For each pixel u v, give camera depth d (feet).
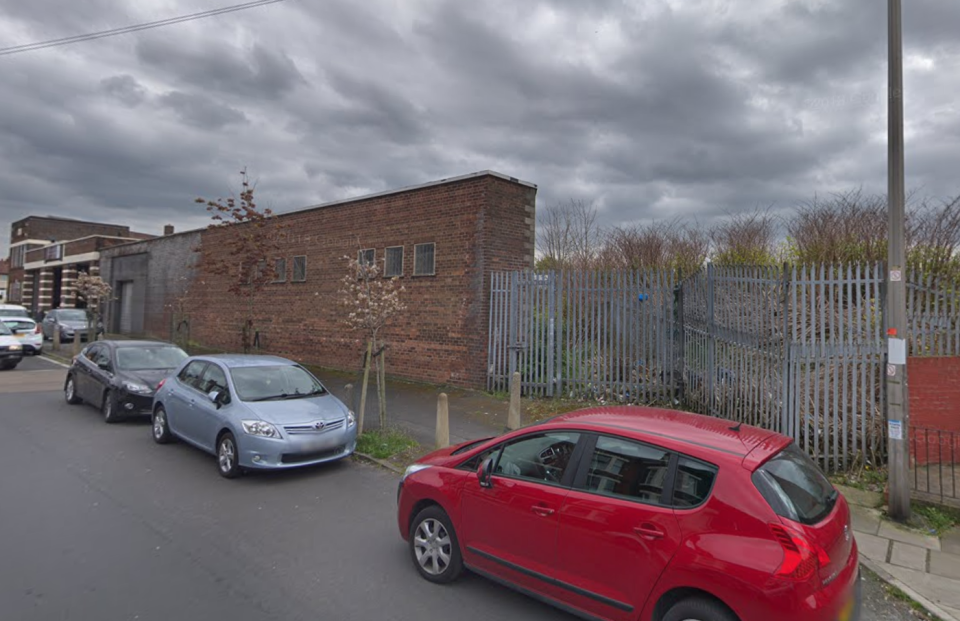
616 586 10.75
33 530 16.72
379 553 15.74
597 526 11.09
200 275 75.41
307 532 17.16
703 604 9.66
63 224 156.66
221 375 25.21
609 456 11.69
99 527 17.08
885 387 21.91
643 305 35.35
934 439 21.75
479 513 13.17
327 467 24.31
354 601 12.98
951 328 22.40
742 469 10.06
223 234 69.10
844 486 20.88
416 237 46.55
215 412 23.61
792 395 22.25
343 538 16.75
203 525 17.51
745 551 9.39
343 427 23.79
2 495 19.81
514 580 12.45
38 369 56.80
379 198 49.98
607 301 36.40
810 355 22.16
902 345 18.31
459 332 42.80
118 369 33.14
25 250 148.97
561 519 11.64
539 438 12.94
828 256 35.99
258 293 64.13
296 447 21.98
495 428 30.48
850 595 9.85
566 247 73.20
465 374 42.14
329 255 55.01
